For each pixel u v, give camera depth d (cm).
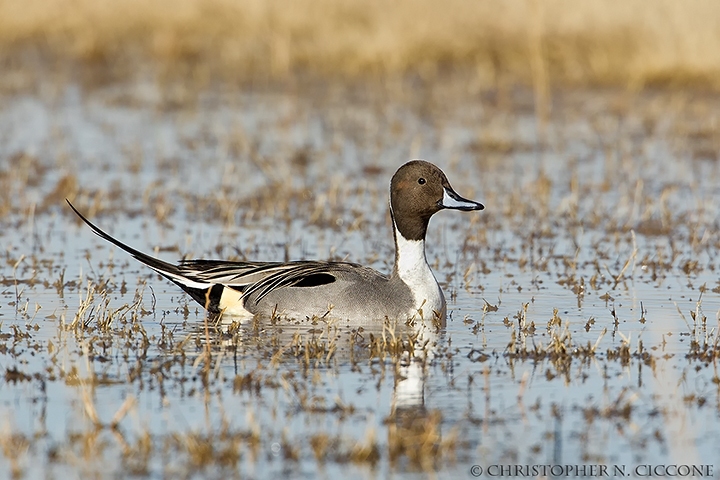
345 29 2862
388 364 962
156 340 1037
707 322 1105
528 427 813
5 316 1115
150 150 2031
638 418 833
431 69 2688
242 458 754
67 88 2625
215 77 2725
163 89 2623
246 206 1653
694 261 1341
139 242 1454
